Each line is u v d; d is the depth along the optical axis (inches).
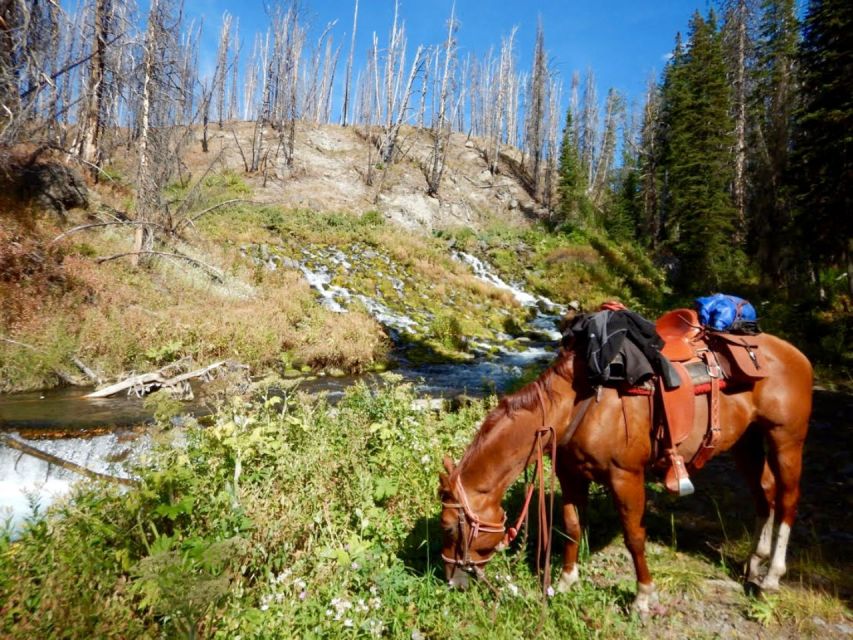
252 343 506.3
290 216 1094.4
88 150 836.0
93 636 106.4
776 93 1019.9
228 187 1218.6
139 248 628.1
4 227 523.8
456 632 116.0
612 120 2353.6
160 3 638.5
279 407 319.6
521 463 122.2
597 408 121.6
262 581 133.6
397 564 140.4
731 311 140.6
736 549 157.8
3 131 526.9
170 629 111.1
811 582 138.8
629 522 123.0
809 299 644.1
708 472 229.5
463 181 1665.8
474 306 871.7
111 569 127.9
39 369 395.9
